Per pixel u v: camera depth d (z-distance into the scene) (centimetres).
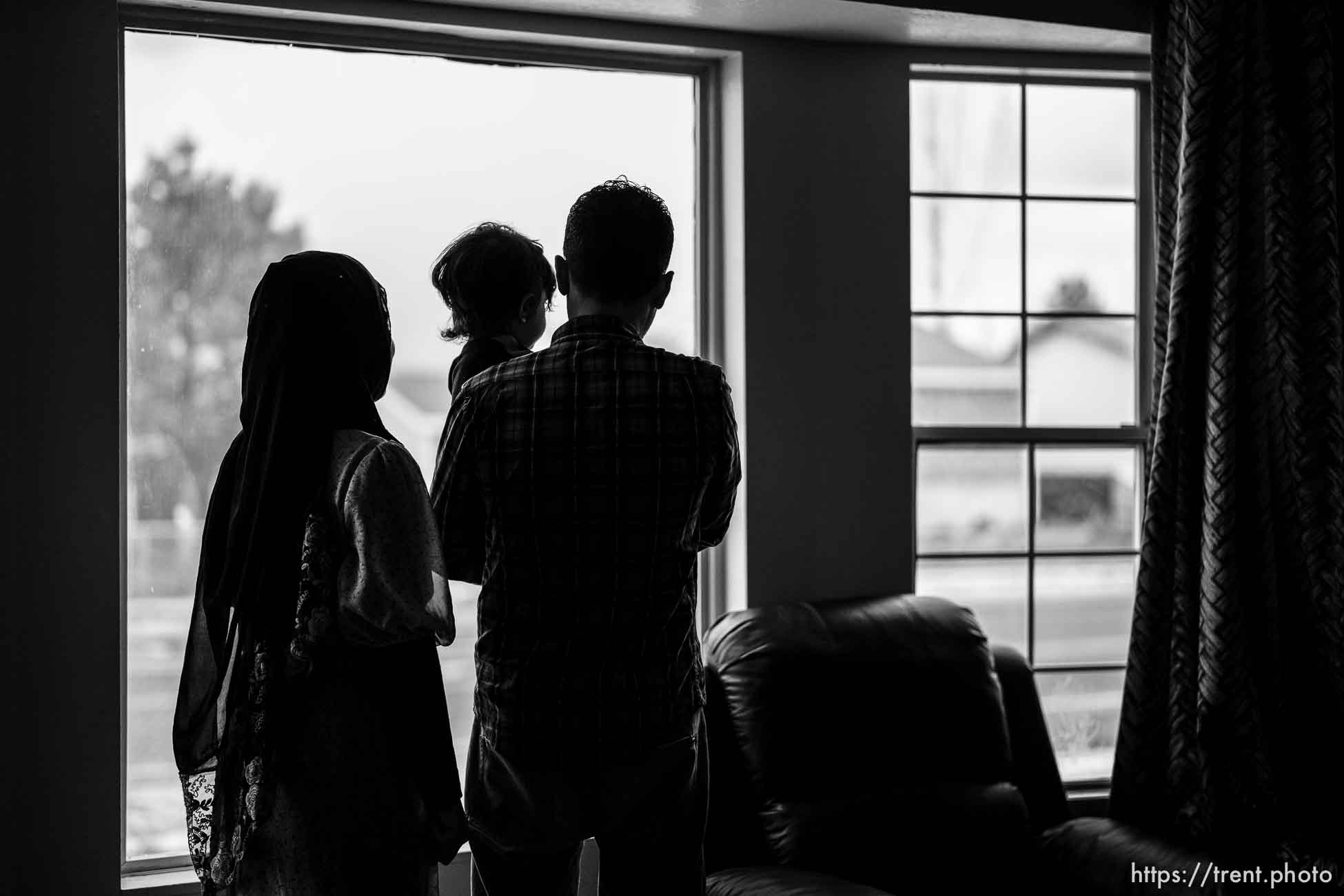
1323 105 276
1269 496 275
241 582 160
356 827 158
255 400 167
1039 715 279
